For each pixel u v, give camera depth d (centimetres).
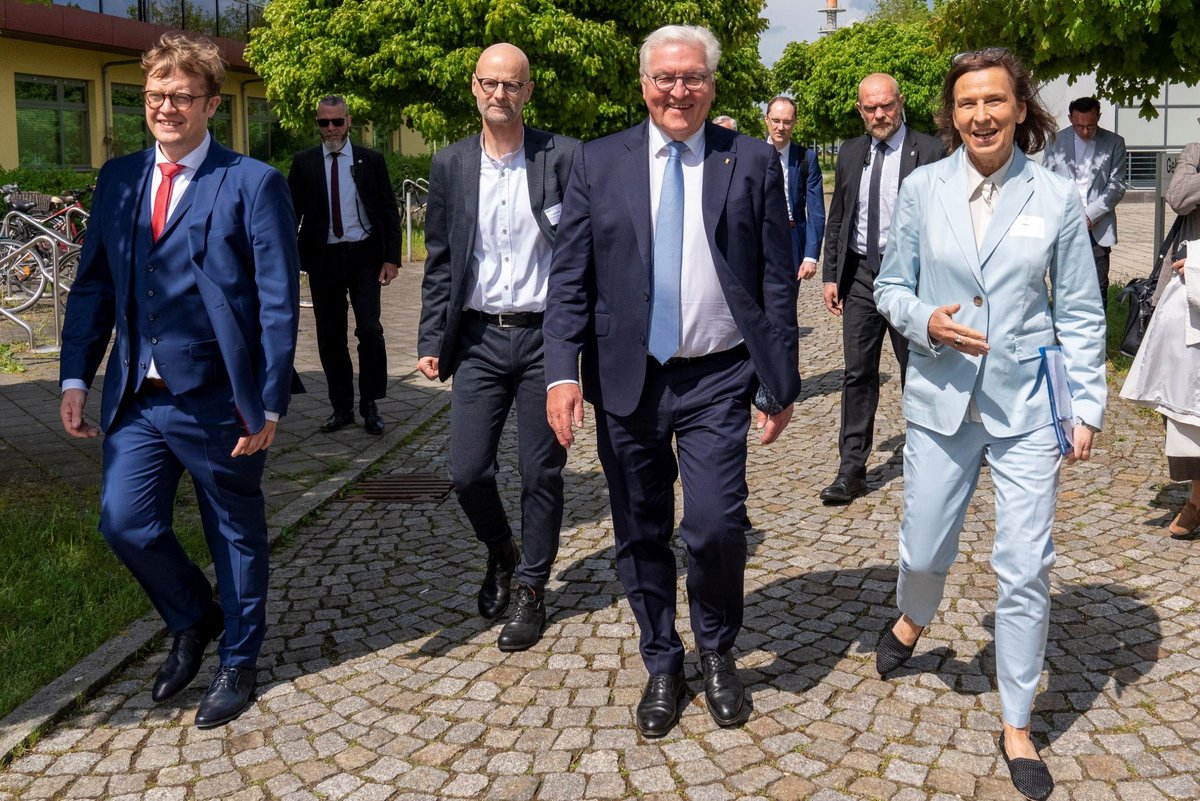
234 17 2506
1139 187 2614
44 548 487
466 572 473
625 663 380
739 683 342
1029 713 310
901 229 334
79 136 2191
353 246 696
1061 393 307
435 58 1770
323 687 367
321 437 707
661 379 332
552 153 395
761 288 334
